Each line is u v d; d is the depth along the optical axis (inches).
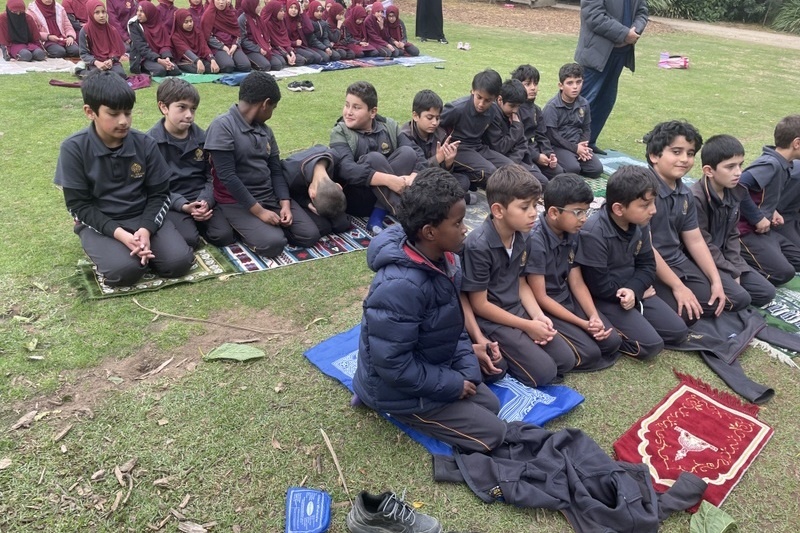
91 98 126.8
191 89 155.4
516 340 118.2
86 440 97.0
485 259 116.3
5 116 245.9
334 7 422.0
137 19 320.2
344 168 171.5
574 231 122.3
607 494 91.0
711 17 784.9
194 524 84.7
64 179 134.0
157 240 143.9
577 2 797.2
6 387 106.7
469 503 90.8
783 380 125.8
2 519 83.3
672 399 116.4
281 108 285.7
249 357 117.4
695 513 90.4
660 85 405.7
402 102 310.8
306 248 165.9
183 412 104.0
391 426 104.1
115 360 115.8
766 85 427.5
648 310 134.8
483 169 205.2
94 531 82.9
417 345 96.7
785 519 92.0
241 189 153.6
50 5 358.9
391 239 93.7
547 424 109.3
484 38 538.9
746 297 145.6
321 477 93.7
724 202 149.4
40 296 132.6
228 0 356.8
